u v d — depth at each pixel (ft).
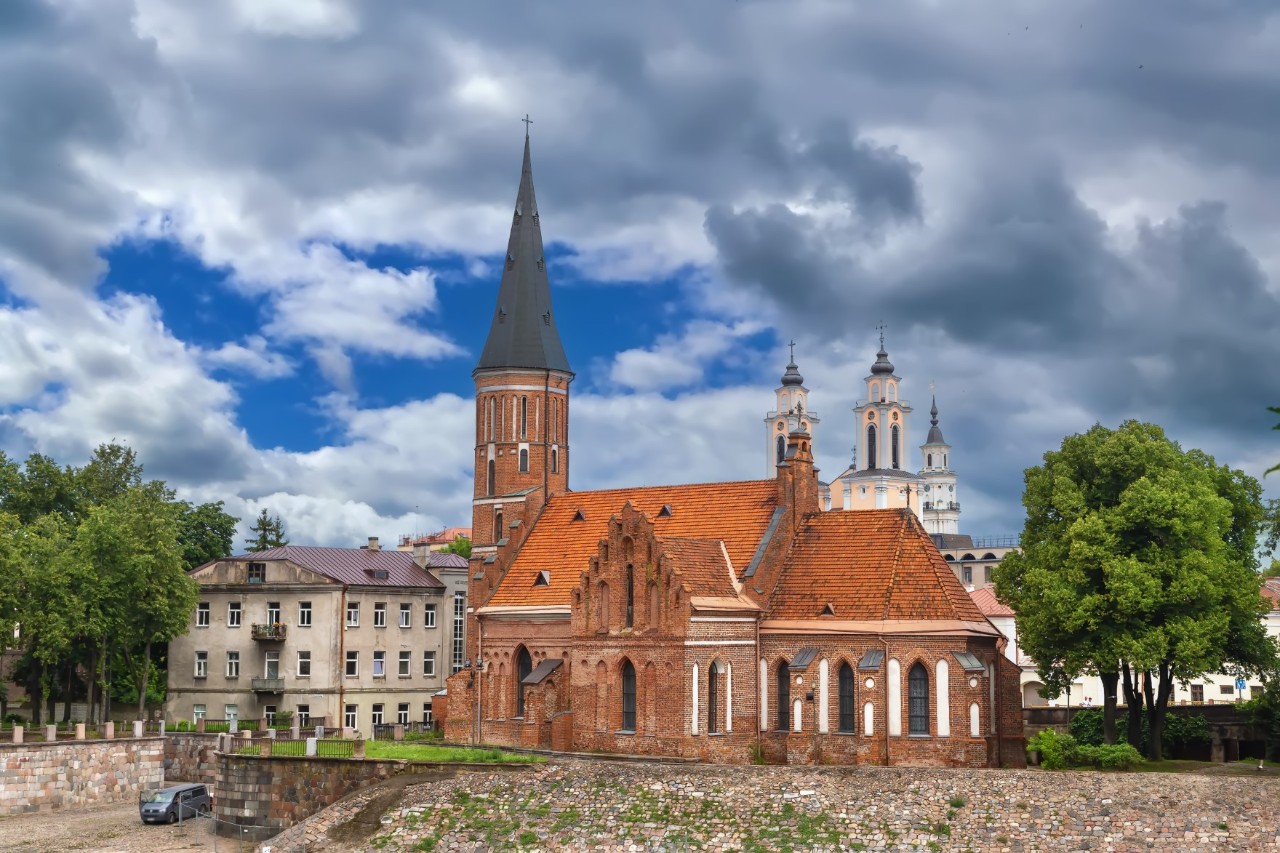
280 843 245.65
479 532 354.33
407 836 236.63
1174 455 274.57
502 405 354.33
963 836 210.18
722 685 273.13
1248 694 386.93
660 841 221.87
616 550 280.72
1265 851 194.70
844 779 230.27
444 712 330.54
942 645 260.01
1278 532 284.41
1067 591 260.62
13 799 290.97
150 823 280.92
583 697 282.97
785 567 290.97
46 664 378.32
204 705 394.32
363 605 399.03
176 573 375.66
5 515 365.81
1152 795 212.23
